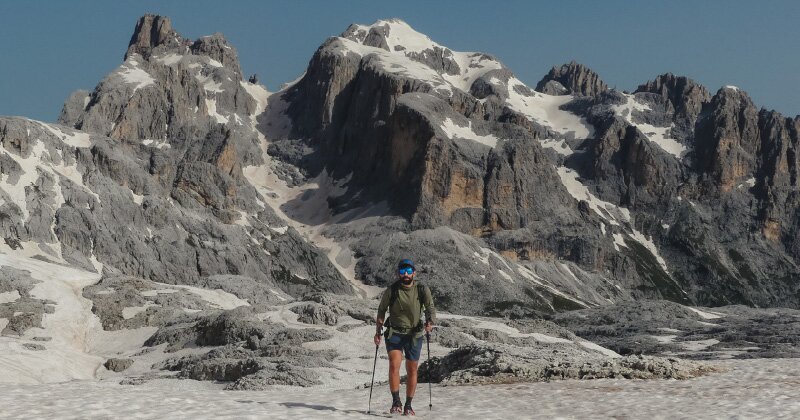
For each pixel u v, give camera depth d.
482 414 22.33
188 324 96.88
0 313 101.62
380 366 67.38
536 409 23.28
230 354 74.50
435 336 80.12
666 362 30.50
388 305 22.17
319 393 30.03
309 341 76.38
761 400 23.86
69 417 18.30
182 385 62.31
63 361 81.62
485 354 35.84
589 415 22.08
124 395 23.14
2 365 72.56
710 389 26.34
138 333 101.38
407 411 21.84
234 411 20.20
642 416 21.73
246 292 146.25
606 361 31.53
